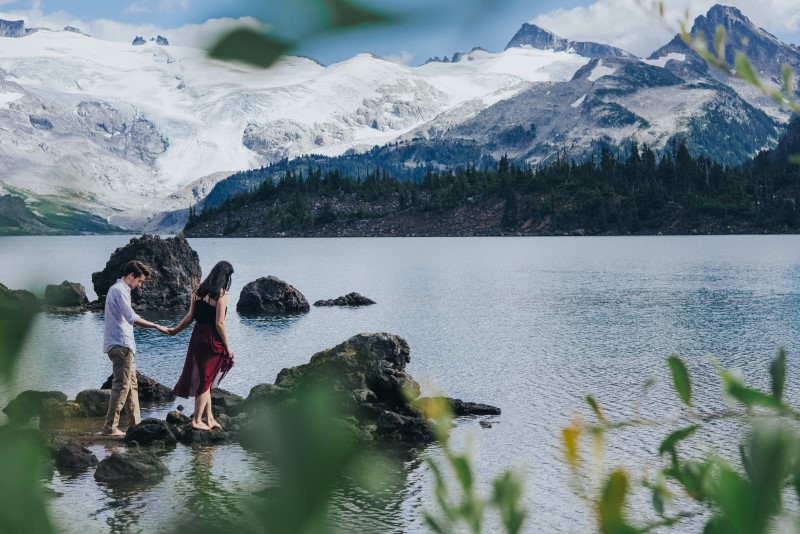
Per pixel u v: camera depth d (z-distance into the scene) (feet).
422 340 115.24
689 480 4.17
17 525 3.02
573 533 37.91
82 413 63.67
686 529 27.94
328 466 2.96
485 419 63.52
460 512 4.29
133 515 39.75
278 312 158.71
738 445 3.35
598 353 100.73
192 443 55.52
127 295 59.26
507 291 211.20
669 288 214.28
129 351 58.95
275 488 2.97
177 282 166.20
